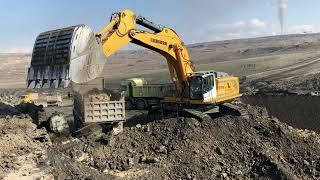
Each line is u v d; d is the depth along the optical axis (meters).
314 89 41.06
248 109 23.39
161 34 22.47
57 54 17.62
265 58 85.50
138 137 19.66
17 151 15.80
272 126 21.31
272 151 19.58
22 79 110.88
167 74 79.44
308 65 63.34
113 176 16.47
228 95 23.95
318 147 20.31
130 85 31.94
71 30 17.70
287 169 18.42
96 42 18.48
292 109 32.91
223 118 21.44
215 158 18.75
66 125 18.95
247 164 18.66
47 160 15.79
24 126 18.03
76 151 17.59
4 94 56.25
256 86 47.97
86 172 16.16
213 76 22.53
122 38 20.38
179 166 18.00
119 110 18.89
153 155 18.67
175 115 22.44
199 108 22.62
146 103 31.45
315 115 30.83
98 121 18.50
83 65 17.80
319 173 18.36
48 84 17.59
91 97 18.80
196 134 19.78
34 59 18.59
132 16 20.95
